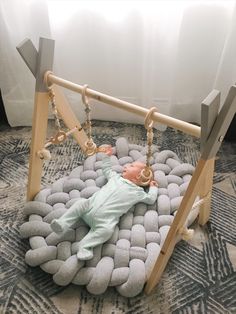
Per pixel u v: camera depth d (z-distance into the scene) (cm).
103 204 89
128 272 79
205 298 80
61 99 91
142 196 96
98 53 129
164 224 92
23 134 141
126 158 115
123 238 88
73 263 79
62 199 99
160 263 75
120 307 78
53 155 128
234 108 59
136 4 114
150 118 70
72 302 79
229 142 135
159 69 125
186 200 69
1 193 110
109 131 144
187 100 139
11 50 124
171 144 136
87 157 118
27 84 133
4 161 126
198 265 87
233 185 114
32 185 98
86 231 90
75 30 123
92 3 116
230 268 87
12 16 116
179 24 115
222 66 118
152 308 78
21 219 100
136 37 123
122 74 134
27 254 83
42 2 113
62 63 132
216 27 118
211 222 100
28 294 80
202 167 66
